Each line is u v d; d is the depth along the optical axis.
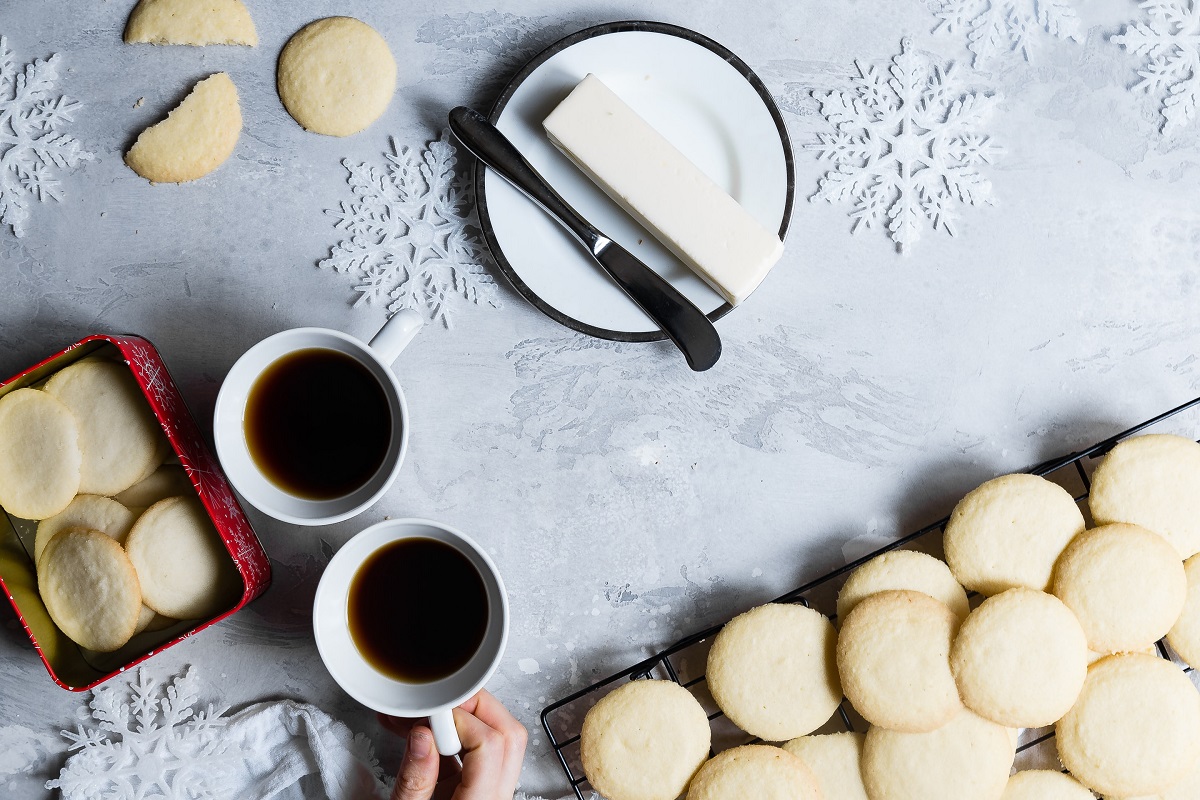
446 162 0.92
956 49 0.95
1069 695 0.81
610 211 0.90
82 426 0.85
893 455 0.96
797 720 0.85
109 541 0.83
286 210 0.93
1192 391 0.96
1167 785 0.83
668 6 0.94
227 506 0.86
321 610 0.79
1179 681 0.84
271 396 0.79
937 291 0.96
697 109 0.88
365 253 0.92
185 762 0.92
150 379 0.81
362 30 0.91
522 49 0.93
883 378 0.96
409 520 0.79
